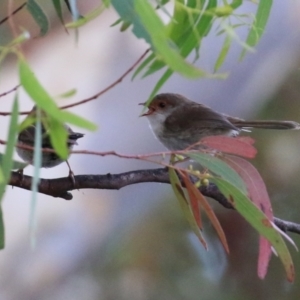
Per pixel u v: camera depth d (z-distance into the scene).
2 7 9.48
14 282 10.98
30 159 7.14
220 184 5.28
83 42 10.59
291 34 11.54
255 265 12.80
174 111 10.09
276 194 12.95
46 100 3.66
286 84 11.95
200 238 5.86
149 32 4.01
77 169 10.33
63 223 11.14
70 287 11.43
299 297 12.54
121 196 11.84
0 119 10.23
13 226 10.72
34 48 10.30
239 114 11.58
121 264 12.09
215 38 10.18
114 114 10.47
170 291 12.58
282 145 12.93
